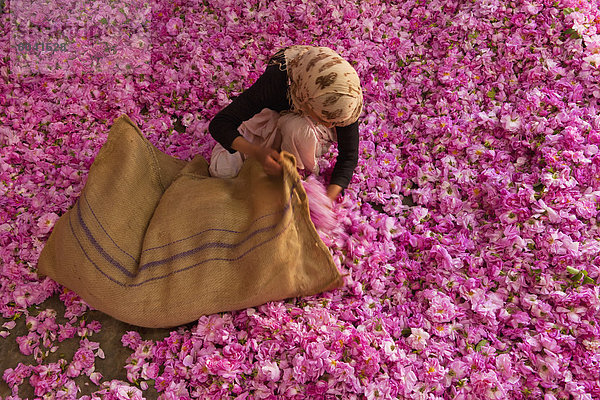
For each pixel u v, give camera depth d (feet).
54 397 6.76
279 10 10.39
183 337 7.08
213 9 10.68
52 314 7.43
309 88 6.23
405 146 9.07
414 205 8.69
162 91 9.70
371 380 6.67
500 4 10.29
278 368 6.70
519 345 6.93
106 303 6.78
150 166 7.72
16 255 7.88
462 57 9.87
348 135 7.27
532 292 7.47
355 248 7.76
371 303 7.45
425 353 6.91
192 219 7.04
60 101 9.50
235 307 7.02
